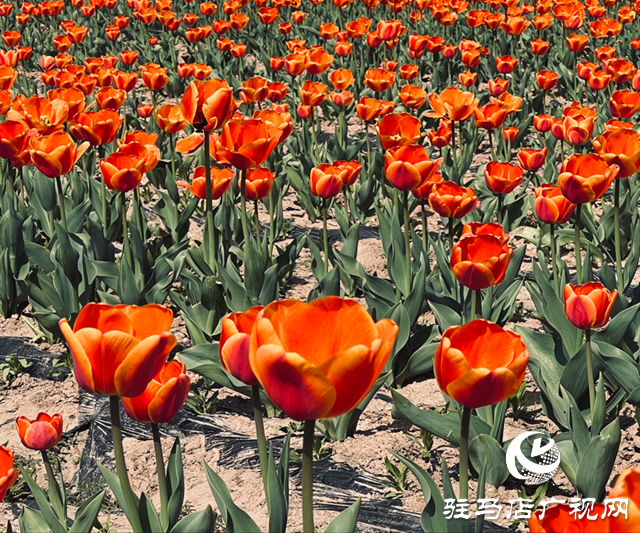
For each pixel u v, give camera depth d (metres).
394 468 3.70
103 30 15.29
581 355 3.80
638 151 4.33
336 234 7.29
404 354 4.55
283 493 2.65
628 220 6.46
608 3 13.37
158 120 6.29
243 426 4.28
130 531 3.39
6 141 4.95
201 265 5.07
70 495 3.72
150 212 7.77
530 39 14.70
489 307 4.47
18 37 11.19
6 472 2.18
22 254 5.71
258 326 1.78
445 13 11.95
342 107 8.81
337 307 1.85
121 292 4.79
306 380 1.71
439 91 11.91
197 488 3.72
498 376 2.04
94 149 8.16
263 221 7.46
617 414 4.20
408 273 4.79
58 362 4.91
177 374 2.44
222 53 13.09
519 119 10.28
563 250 6.97
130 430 4.16
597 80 8.46
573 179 3.80
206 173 4.66
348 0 12.77
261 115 5.11
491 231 3.74
